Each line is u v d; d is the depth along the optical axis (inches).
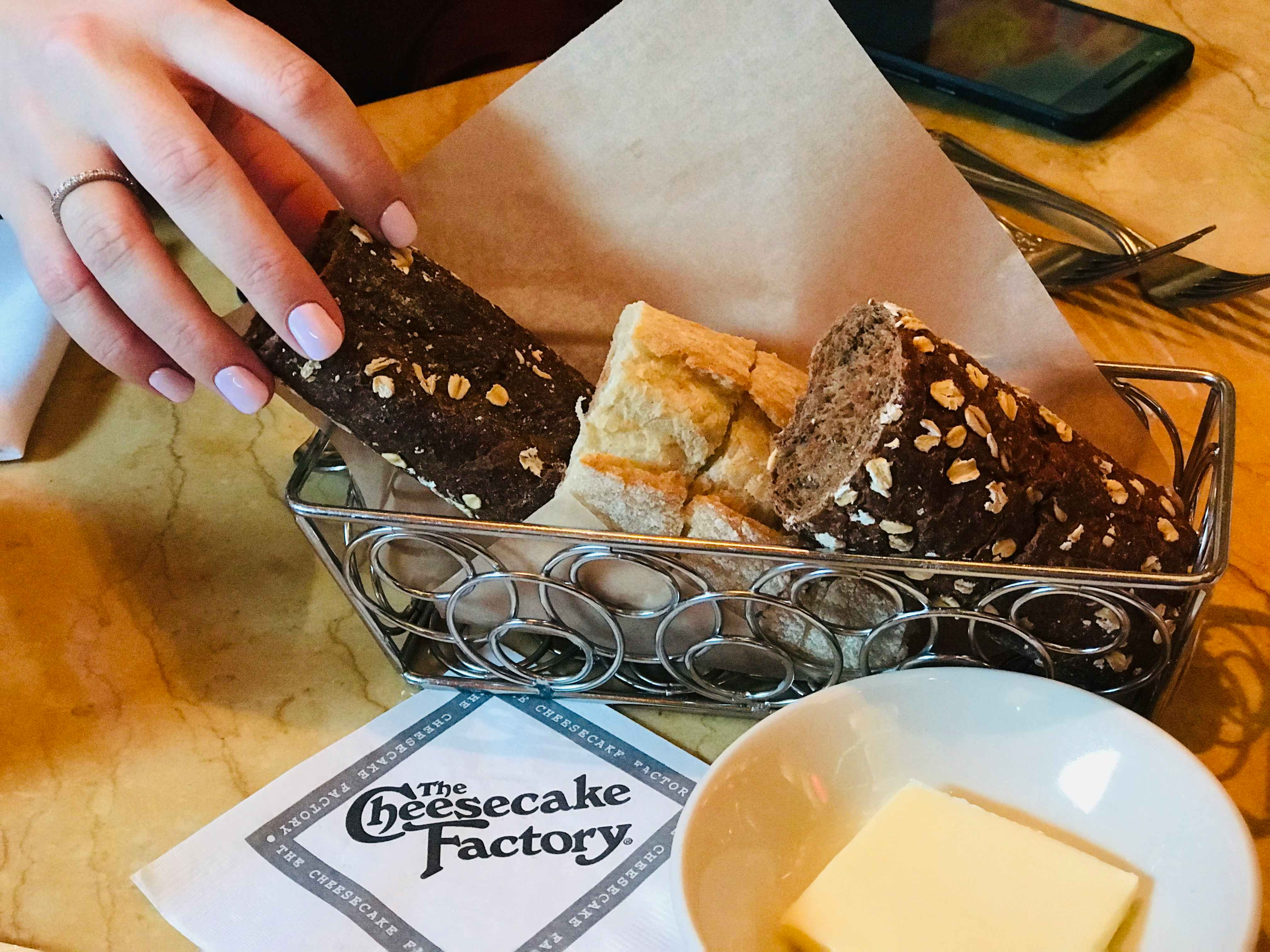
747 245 14.1
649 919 11.4
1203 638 13.4
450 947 11.3
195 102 13.7
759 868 11.1
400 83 25.9
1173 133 20.4
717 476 12.8
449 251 14.5
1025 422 12.2
